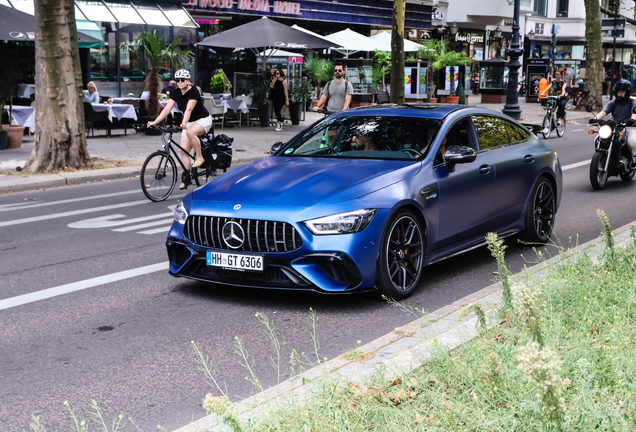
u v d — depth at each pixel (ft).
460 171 20.81
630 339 13.01
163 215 31.50
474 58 151.02
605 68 182.19
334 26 111.04
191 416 12.13
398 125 21.48
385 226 17.89
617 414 10.25
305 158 20.93
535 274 18.10
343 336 16.05
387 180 18.65
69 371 14.15
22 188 39.55
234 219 17.72
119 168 45.14
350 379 12.30
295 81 77.92
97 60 73.41
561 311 14.88
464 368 12.12
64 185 41.34
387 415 10.66
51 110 43.91
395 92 66.69
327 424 10.35
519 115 88.84
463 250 21.29
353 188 18.06
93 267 22.41
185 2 82.17
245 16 95.04
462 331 14.21
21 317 17.60
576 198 35.53
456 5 141.08
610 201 34.50
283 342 15.69
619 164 38.65
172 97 35.58
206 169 36.91
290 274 17.30
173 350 15.25
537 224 24.66
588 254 20.01
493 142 23.09
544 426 9.13
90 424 11.87
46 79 43.83
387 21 116.67
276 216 17.34
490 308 15.78
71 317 17.58
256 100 74.69
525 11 164.45
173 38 79.66
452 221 20.45
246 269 17.58
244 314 17.69
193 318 17.40
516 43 88.22
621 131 38.04
